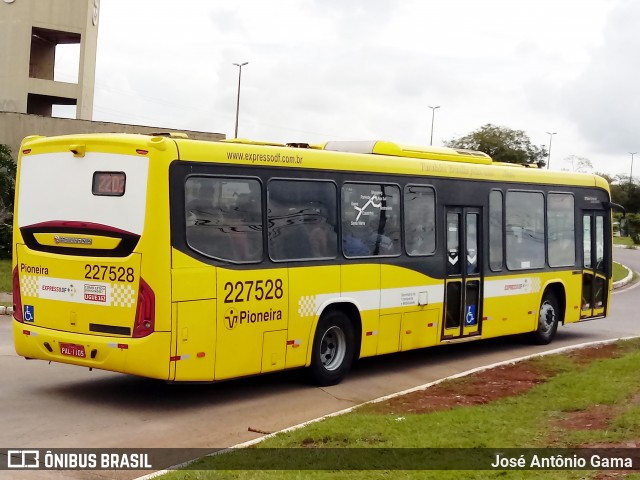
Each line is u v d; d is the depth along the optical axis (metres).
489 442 7.87
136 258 9.34
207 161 9.77
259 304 10.31
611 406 9.34
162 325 9.27
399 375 12.57
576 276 16.48
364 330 11.91
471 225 13.91
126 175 9.49
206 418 9.54
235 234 10.05
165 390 10.92
